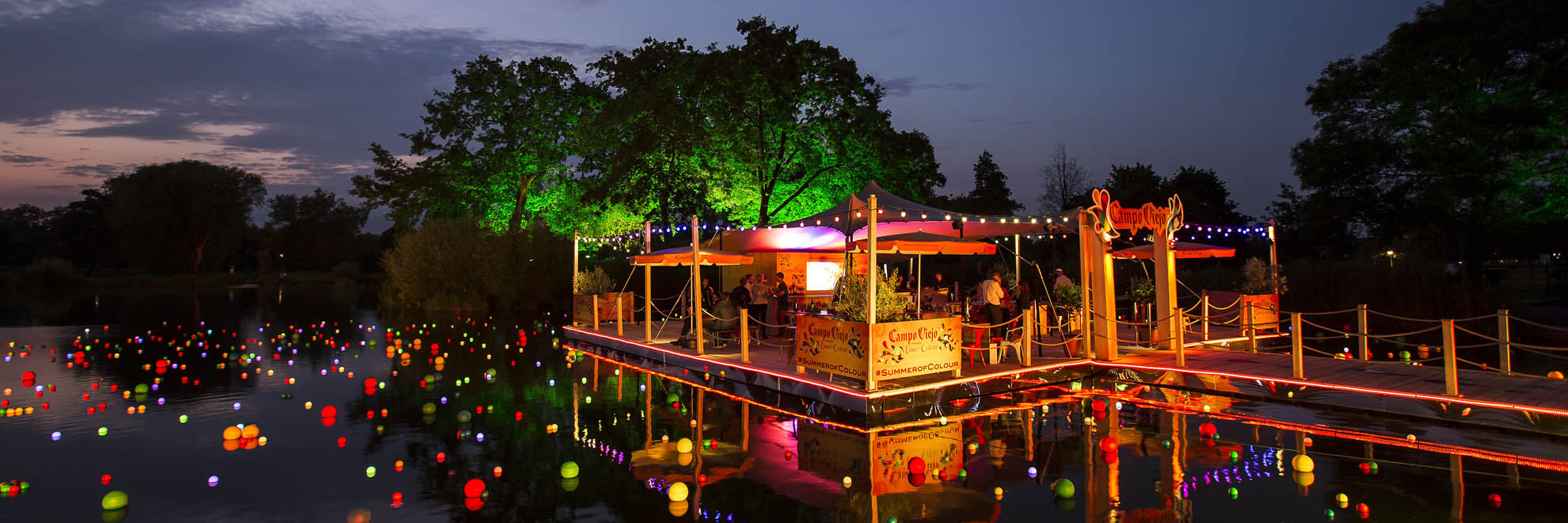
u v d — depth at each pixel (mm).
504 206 42781
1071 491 6852
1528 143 22109
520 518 6371
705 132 31766
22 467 8055
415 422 10266
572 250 37625
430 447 8875
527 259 35562
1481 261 25266
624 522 6242
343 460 8297
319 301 43438
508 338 22406
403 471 7832
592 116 40344
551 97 41062
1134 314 16375
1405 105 24281
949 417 10445
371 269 97625
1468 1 23281
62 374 14797
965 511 6492
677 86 32969
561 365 16266
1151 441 8930
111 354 17969
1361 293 20906
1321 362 12656
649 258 16406
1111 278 13461
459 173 41000
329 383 13734
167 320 28359
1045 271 31703
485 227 38156
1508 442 8586
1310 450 8422
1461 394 9789
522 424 10156
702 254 16156
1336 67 26625
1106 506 6602
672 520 6289
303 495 7039
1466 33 23250
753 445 8961
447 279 35562
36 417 10648
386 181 42812
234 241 83750
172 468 7969
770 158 32719
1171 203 14594
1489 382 10586
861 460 8203
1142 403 11352
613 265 38812
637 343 16938
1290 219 36562
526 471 7848
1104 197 13320
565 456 8438
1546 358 16094
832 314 11617
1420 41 24188
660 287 36219
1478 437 8836
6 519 6395
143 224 76188
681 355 14836
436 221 37344
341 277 84625
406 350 18969
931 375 11500
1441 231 27328
